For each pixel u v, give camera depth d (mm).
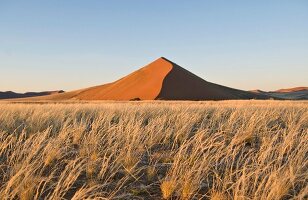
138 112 13062
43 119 10773
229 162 6602
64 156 7359
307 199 4609
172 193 5258
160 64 138625
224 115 12211
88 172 6031
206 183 5680
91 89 155375
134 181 5773
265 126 8977
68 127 9656
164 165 6621
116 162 6551
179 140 8594
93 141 7711
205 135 8312
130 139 8023
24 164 5930
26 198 5020
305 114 11453
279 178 4945
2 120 10930
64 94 165875
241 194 4645
